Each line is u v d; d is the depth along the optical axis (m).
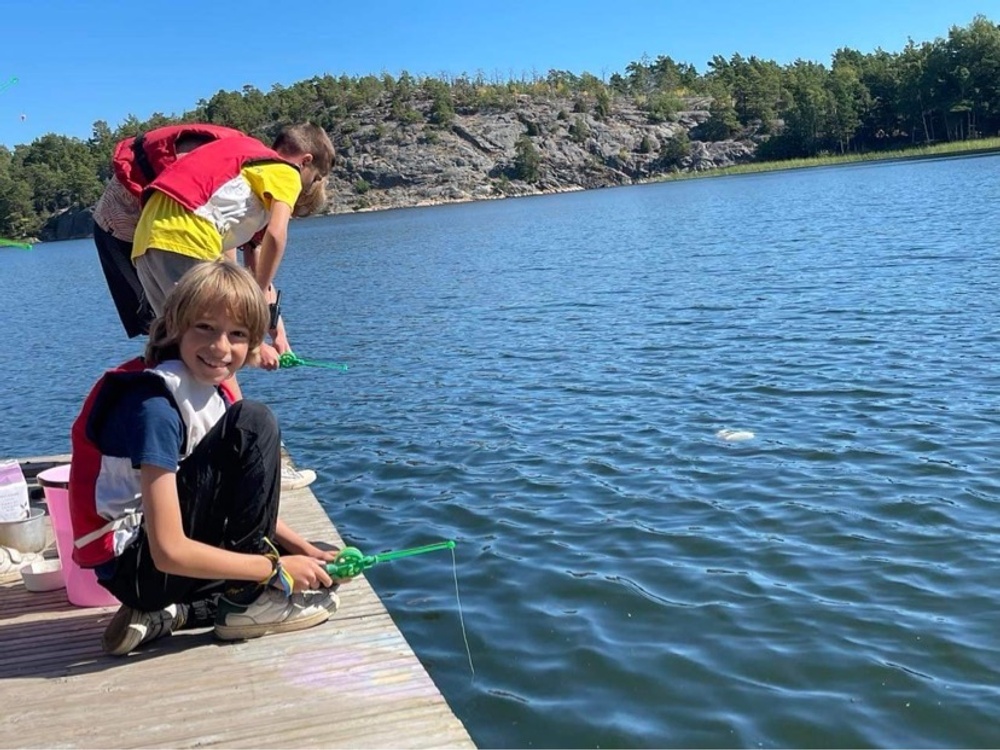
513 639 2.47
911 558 2.76
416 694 1.62
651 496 3.46
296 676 1.69
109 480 1.69
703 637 2.40
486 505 3.54
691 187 41.19
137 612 1.77
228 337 1.68
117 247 2.27
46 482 1.99
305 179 2.34
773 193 26.88
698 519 3.20
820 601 2.54
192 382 1.70
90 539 1.71
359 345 7.62
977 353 5.15
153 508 1.60
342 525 3.49
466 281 11.75
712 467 3.72
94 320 11.87
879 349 5.48
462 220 31.25
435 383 5.85
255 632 1.83
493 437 4.46
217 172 2.08
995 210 13.62
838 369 5.09
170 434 1.62
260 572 1.73
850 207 17.77
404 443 4.52
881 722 2.00
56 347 9.66
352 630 1.87
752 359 5.55
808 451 3.79
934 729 1.96
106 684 1.69
